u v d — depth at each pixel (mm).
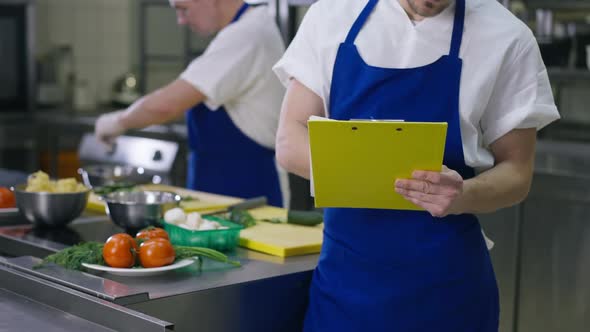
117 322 1528
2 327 1533
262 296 1829
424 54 1718
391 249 1738
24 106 5398
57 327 1542
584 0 4160
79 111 5676
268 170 3082
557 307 3377
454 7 1746
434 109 1717
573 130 4504
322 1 1832
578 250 3303
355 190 1554
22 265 1816
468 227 1766
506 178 1720
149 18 5578
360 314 1760
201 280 1782
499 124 1744
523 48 1726
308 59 1799
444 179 1494
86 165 4539
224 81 2922
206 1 2973
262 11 3037
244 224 2250
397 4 1752
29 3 5305
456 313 1742
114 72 6055
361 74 1742
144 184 2893
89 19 5941
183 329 1687
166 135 4793
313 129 1449
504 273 3496
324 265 1832
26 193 2213
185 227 2018
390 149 1462
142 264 1801
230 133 3039
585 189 3256
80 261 1811
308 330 1859
